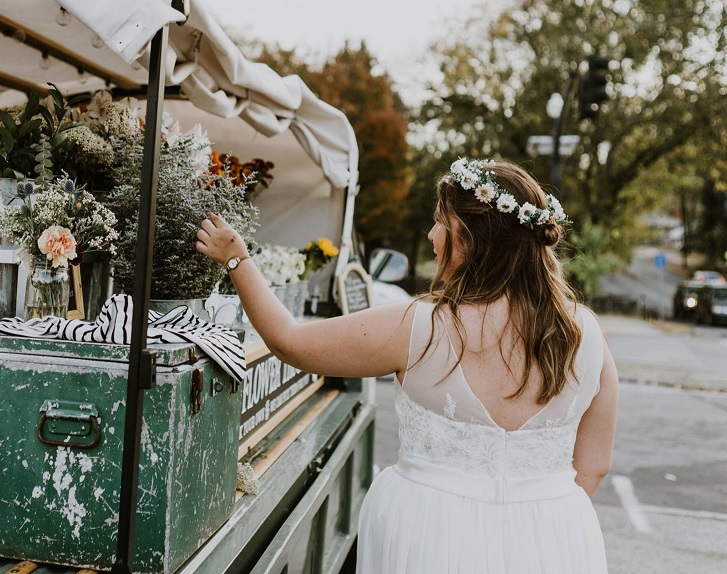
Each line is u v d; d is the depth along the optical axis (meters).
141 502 1.38
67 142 1.94
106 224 1.69
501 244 1.48
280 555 1.76
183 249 1.79
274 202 3.98
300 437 2.72
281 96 2.83
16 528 1.42
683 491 5.50
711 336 21.02
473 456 1.43
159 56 1.33
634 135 26.16
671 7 22.50
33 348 1.40
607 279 46.50
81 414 1.38
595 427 1.60
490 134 24.92
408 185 26.95
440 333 1.43
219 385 1.60
